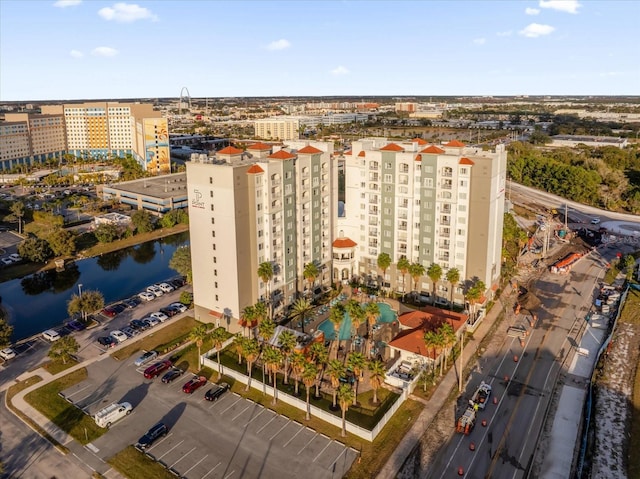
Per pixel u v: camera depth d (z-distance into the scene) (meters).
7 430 91.38
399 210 145.25
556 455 85.69
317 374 105.12
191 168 123.81
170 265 162.38
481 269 135.25
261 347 111.38
